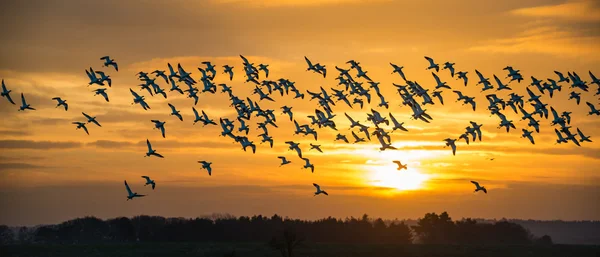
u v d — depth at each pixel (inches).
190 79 4399.6
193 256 6240.2
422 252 6742.1
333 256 6190.9
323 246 7091.5
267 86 4650.6
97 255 6471.5
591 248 7426.2
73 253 6624.0
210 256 6225.4
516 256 6540.4
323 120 4589.1
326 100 4611.2
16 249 7007.9
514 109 4495.6
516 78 4355.3
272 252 6407.5
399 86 4473.4
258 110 4598.9
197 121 4446.4
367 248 7022.6
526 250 7081.7
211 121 4456.2
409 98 4399.6
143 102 4249.5
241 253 6348.4
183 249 6820.9
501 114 4493.1
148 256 6274.6
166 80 4424.2
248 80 4601.4
